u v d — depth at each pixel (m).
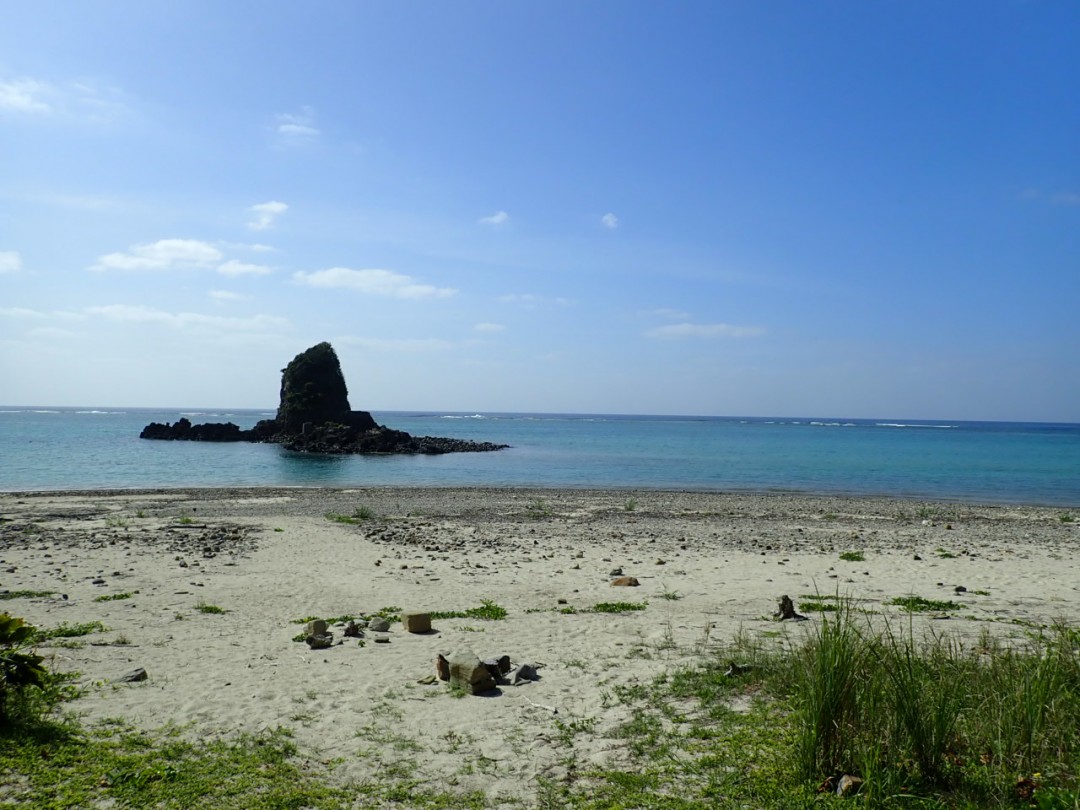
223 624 12.48
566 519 28.84
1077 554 21.09
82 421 177.75
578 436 131.88
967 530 26.59
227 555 19.48
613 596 15.06
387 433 85.56
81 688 8.83
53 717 7.79
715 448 93.56
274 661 10.27
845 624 7.39
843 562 19.33
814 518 29.84
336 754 7.12
